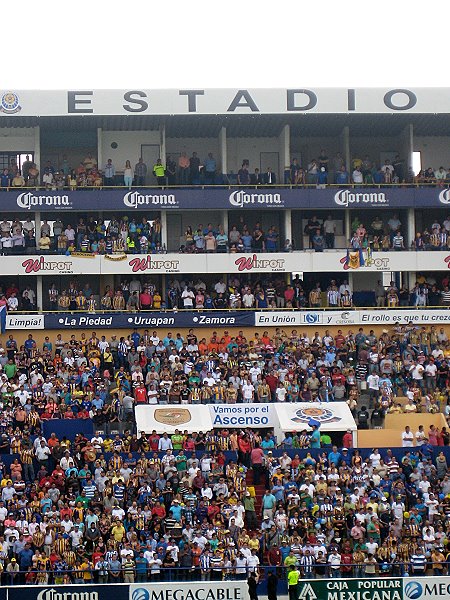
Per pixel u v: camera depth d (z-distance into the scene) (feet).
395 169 251.39
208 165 243.40
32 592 146.72
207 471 178.50
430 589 150.41
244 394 205.26
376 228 245.45
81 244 235.61
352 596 149.18
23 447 183.01
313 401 205.98
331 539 165.17
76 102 231.91
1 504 167.73
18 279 242.78
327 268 238.68
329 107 234.17
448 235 242.37
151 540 161.48
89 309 231.09
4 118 236.02
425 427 201.26
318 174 243.40
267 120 241.55
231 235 241.55
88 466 180.55
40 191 236.02
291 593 148.77
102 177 243.81
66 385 201.87
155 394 201.57
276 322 232.53
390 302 236.22
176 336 232.12
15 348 218.18
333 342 222.07
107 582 155.12
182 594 148.66
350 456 186.60
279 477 175.32
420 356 216.54
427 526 165.99
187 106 232.94
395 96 234.99
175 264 236.43
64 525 162.71
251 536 166.61
